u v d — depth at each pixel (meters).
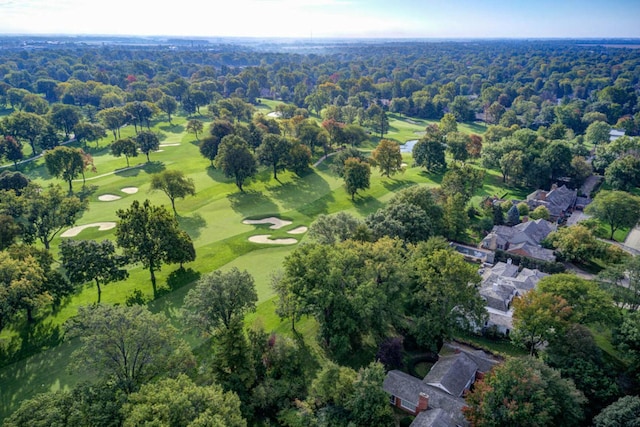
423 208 85.25
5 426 34.72
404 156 156.75
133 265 77.12
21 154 131.25
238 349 46.41
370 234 70.00
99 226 92.50
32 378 50.25
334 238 72.38
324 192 117.62
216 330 53.31
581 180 125.31
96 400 38.09
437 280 55.06
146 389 36.78
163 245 68.94
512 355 56.06
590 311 53.28
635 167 114.81
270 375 49.16
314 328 60.31
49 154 109.31
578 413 39.62
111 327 41.38
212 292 51.34
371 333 59.12
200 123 169.75
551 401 38.22
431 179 130.75
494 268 77.88
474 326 60.53
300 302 53.12
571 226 86.06
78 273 63.06
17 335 58.09
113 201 107.25
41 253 64.31
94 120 190.12
